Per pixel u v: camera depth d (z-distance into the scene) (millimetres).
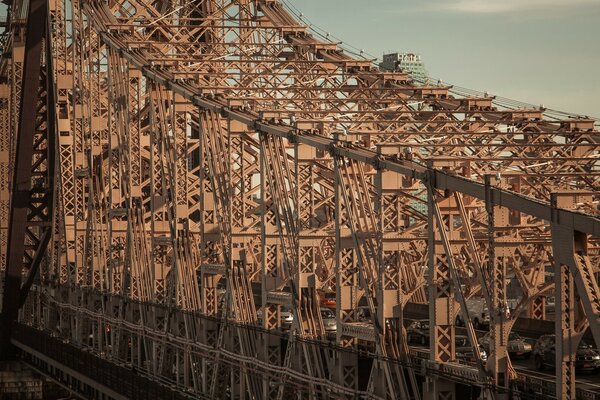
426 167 47469
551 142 60500
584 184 52500
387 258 50969
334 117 66875
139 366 81438
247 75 77875
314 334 58469
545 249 46312
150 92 79125
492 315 42594
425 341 76188
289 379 59031
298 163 58625
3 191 136375
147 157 90000
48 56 105125
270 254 64438
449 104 69875
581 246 37656
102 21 92312
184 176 76188
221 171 69062
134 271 84562
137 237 84688
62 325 103000
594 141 60000
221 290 98188
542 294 45844
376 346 50438
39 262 107000
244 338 64438
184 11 99312
